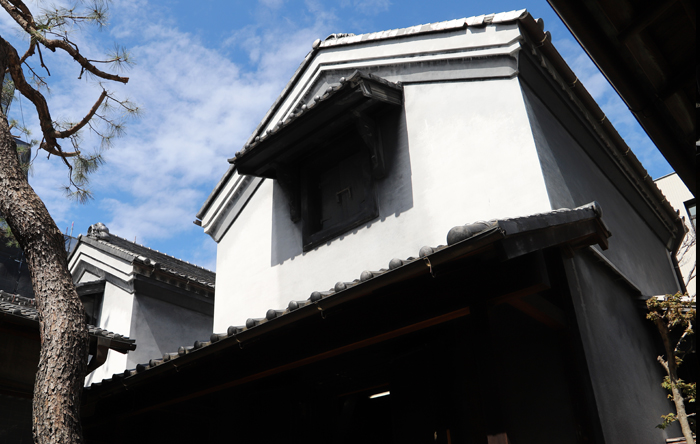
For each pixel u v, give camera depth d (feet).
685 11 11.32
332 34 32.40
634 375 21.43
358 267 26.27
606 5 11.32
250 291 31.45
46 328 14.32
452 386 16.78
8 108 21.86
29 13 20.38
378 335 16.51
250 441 22.12
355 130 27.94
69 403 13.47
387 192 26.71
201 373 21.79
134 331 39.65
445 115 25.95
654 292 29.40
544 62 25.05
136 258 40.86
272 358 19.29
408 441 17.40
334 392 21.04
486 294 14.64
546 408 17.26
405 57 28.07
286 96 33.32
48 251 15.35
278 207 32.01
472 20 25.61
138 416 25.54
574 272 20.01
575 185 24.31
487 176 23.26
